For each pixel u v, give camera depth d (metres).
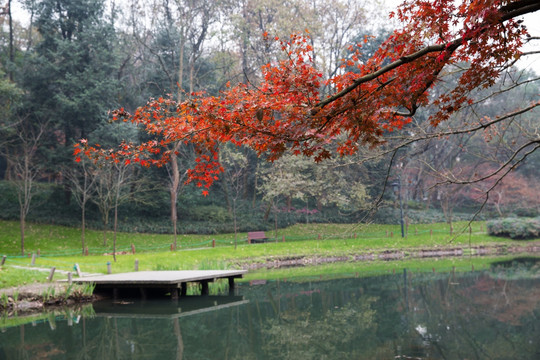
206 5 31.09
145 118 5.65
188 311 12.62
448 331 9.55
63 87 28.67
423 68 4.38
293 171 29.16
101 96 29.00
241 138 5.01
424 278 17.58
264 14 33.62
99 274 16.48
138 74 36.47
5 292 12.72
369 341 8.99
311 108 4.44
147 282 13.63
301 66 4.75
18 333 10.17
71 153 29.16
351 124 4.53
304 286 16.55
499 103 33.00
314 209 36.25
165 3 31.97
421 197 42.66
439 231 33.12
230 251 24.38
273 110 4.66
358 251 26.50
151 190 32.25
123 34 32.97
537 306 11.88
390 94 4.47
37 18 30.14
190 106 4.84
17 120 29.27
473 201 41.59
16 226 27.14
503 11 3.63
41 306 12.89
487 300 12.85
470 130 5.52
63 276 15.48
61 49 28.42
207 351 8.80
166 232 31.14
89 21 29.75
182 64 30.61
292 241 29.98
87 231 28.70
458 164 33.78
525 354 7.77
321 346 8.80
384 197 36.53
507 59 4.12
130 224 30.88
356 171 30.41
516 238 30.91
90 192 28.12
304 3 32.38
